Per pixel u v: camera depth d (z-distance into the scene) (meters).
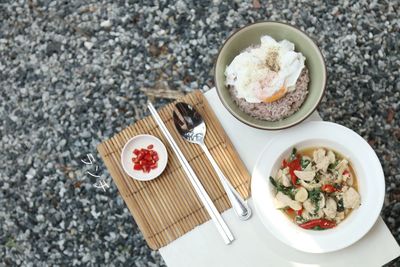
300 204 0.82
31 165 1.19
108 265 1.16
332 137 0.81
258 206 0.81
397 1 1.15
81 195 1.18
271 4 1.17
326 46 1.15
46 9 1.22
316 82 0.83
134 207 0.86
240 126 0.86
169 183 0.87
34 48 1.22
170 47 1.18
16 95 1.21
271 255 0.82
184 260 0.84
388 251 0.80
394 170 1.12
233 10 1.17
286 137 0.82
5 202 1.20
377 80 1.14
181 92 1.16
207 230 0.84
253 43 0.85
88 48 1.20
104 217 1.17
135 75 1.18
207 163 0.86
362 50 1.15
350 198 0.81
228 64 0.85
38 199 1.19
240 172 0.85
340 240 0.79
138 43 1.19
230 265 0.83
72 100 1.19
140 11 1.19
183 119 0.87
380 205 0.79
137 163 0.87
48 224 1.18
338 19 1.16
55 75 1.21
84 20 1.21
